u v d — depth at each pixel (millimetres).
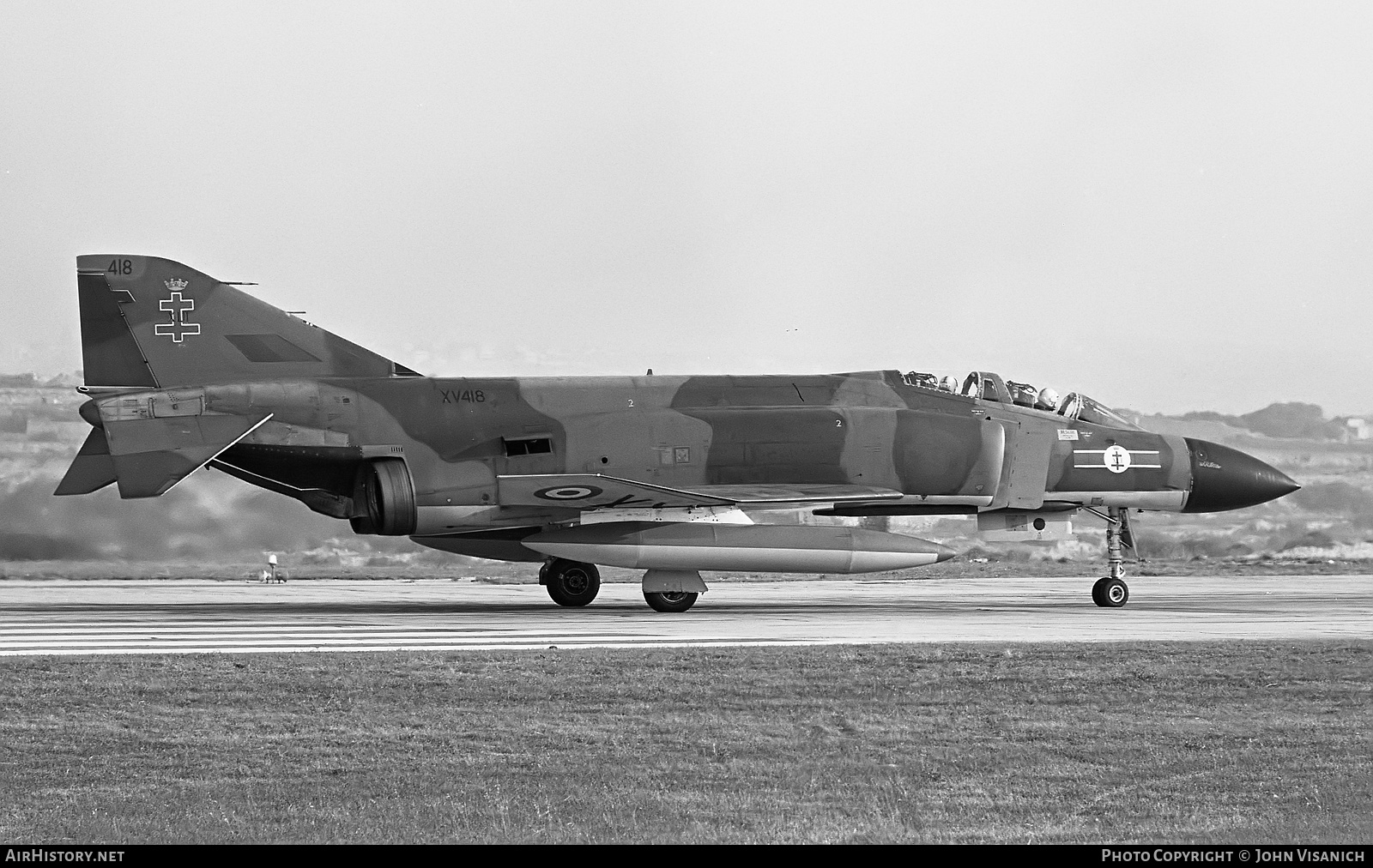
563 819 24281
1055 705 36750
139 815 24781
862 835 23234
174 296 72125
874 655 46406
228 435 68000
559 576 74688
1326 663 44812
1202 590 99000
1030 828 23797
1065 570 130500
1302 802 25656
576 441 72062
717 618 65250
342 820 24281
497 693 38188
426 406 71500
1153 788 26875
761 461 73750
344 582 106438
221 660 44625
